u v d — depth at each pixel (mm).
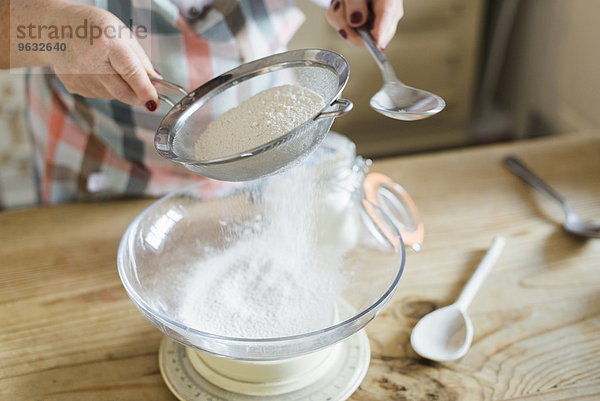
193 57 950
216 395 614
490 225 867
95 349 683
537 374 628
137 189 1004
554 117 1806
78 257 835
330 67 607
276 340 519
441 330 682
